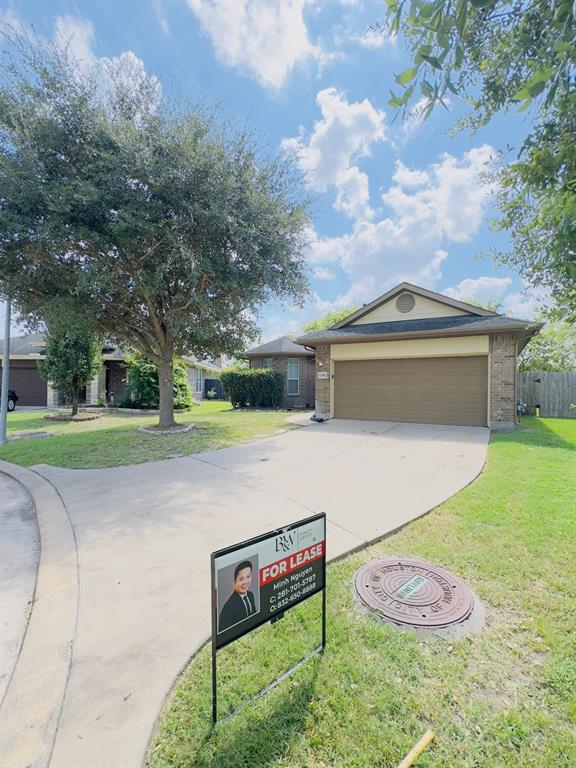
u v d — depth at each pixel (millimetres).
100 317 9156
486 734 1674
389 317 12727
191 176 7469
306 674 2014
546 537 3459
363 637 2281
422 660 2098
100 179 7160
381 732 1691
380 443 8117
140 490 5172
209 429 10375
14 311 9344
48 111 7051
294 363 18922
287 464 6441
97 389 18734
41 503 4734
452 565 3059
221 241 8086
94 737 1663
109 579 2979
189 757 1593
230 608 1829
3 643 2342
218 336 10719
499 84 2221
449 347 10516
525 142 2246
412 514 4102
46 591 2830
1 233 7059
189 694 1900
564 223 1899
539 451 6949
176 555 3355
